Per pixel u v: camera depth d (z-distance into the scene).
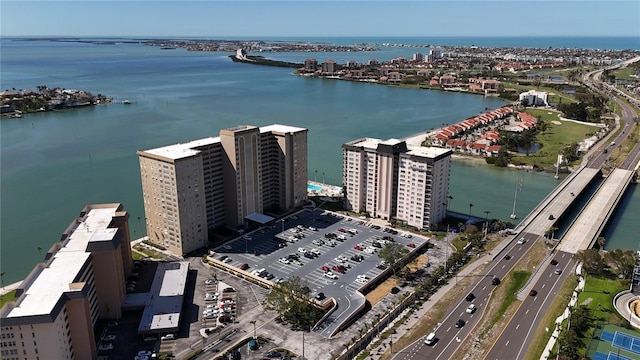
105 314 180.00
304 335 169.62
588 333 165.75
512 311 182.00
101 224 195.62
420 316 180.38
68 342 148.25
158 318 174.12
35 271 158.75
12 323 134.50
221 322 177.12
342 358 156.12
